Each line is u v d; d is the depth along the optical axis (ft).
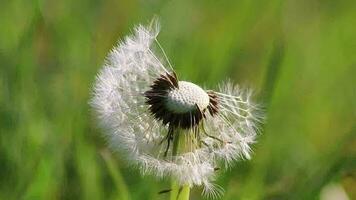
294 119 1.39
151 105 0.95
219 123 0.95
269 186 1.22
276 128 1.35
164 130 0.95
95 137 1.23
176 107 0.93
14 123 1.21
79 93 1.30
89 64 1.36
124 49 0.97
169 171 0.93
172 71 0.95
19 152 1.18
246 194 1.18
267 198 1.19
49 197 1.15
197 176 0.93
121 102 0.96
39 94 1.28
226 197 1.16
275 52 1.27
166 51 1.41
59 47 1.39
